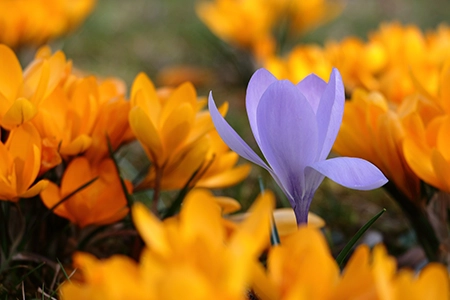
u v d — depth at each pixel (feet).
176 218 1.51
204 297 1.13
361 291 1.21
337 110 1.31
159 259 1.19
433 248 1.56
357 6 4.62
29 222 1.55
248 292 1.30
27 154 1.43
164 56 3.62
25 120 1.44
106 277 1.18
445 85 1.52
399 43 2.10
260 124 1.30
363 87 2.01
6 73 1.48
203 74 3.28
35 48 2.33
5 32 2.19
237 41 2.98
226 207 1.54
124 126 1.54
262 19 2.92
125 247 1.65
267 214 1.20
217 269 1.18
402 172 1.51
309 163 1.31
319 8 3.20
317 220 1.50
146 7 4.58
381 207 2.01
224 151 1.58
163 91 1.67
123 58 3.54
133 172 2.10
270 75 1.34
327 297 1.21
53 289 1.52
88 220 1.49
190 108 1.48
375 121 1.52
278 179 1.33
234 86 3.26
